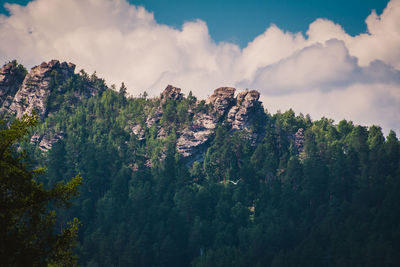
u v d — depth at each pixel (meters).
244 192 171.50
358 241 119.00
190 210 154.00
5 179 20.53
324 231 128.62
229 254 125.50
